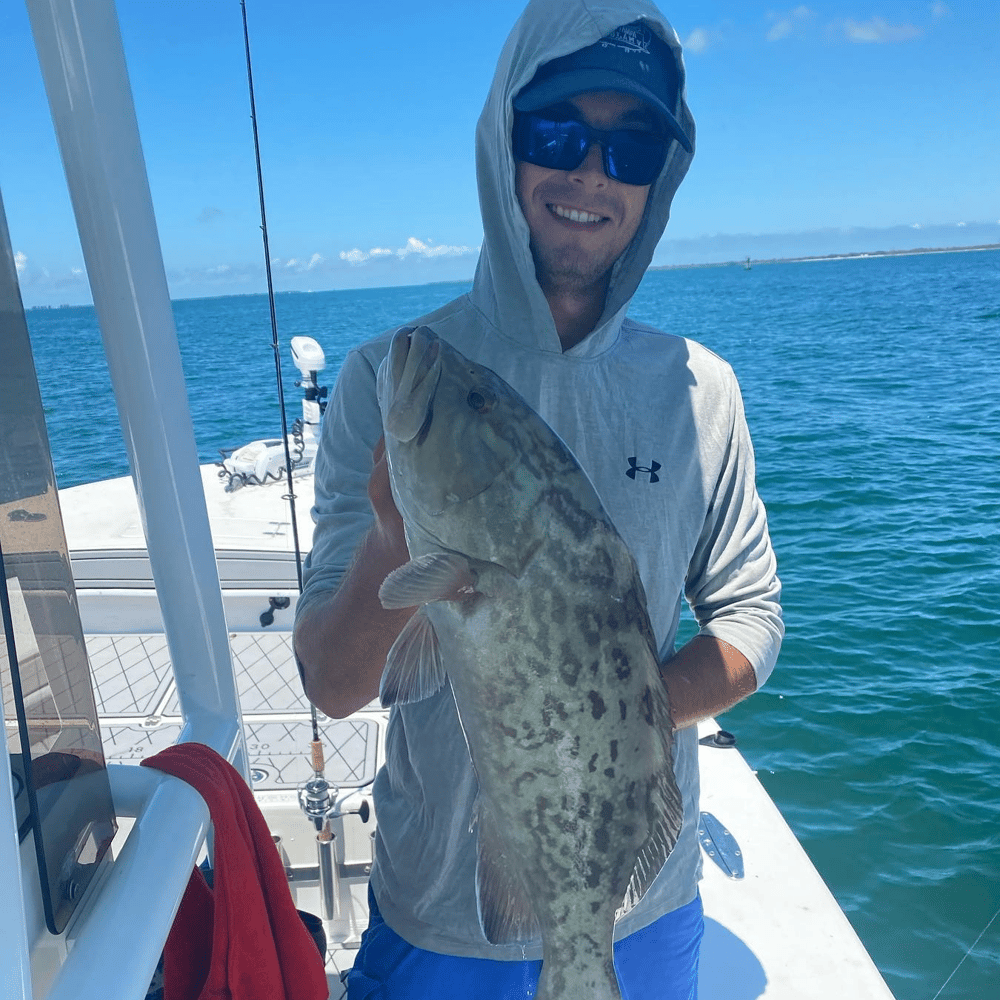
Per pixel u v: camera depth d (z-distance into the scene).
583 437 1.96
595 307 2.08
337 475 1.91
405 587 1.40
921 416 23.55
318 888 3.60
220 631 1.99
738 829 3.68
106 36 1.61
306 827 3.68
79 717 1.32
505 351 1.98
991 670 8.74
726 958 3.01
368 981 2.01
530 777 1.55
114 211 1.67
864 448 19.58
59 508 1.28
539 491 1.53
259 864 1.75
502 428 1.55
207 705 1.99
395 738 2.01
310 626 1.73
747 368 35.44
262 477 7.31
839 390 28.69
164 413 1.81
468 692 1.54
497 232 1.96
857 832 6.47
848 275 169.50
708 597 2.14
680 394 2.07
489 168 1.97
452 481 1.53
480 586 1.49
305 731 4.24
